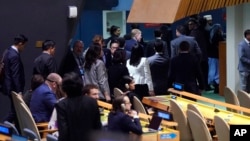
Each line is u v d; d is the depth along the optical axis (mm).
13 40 27547
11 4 27375
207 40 34656
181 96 23734
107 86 23922
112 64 25031
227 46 30297
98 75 23797
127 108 16625
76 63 26547
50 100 19453
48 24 28125
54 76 19812
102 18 37938
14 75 24359
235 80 30078
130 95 21156
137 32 29750
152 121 17203
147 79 24750
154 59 25344
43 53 24281
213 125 18859
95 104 14594
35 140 15336
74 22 28812
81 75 26125
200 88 24875
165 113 18219
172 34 37156
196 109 18859
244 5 29469
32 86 20203
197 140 17844
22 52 27766
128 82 21906
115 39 27828
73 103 14289
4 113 27375
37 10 27891
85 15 37375
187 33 34500
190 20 34156
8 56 24344
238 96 22734
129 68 24781
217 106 25812
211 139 17391
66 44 28406
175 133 17234
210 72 35156
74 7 28312
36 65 24094
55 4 28156
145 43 33719
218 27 34938
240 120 18844
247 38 28594
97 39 27266
